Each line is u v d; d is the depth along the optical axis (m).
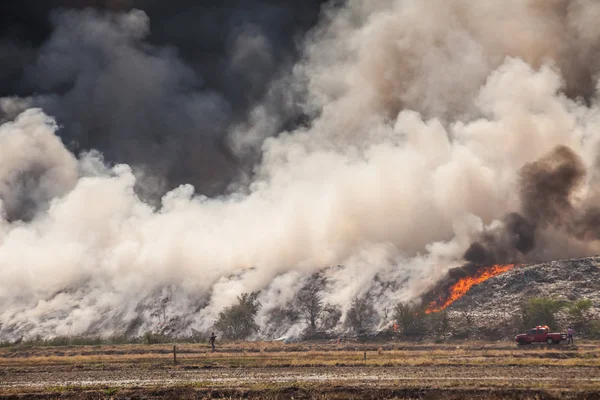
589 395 80.25
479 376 101.31
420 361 125.44
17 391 98.44
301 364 129.62
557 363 116.88
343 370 117.69
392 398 86.62
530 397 82.19
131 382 109.94
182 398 91.50
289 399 89.44
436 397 85.12
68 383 111.50
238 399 90.31
